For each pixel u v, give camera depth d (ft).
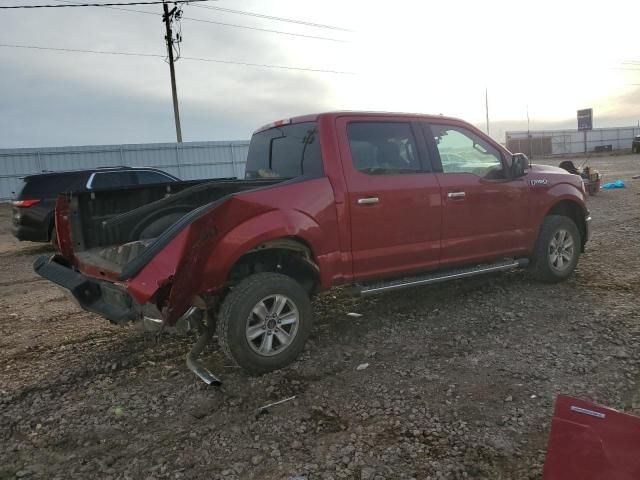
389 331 16.10
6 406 12.45
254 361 13.16
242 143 103.45
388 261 15.61
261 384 12.98
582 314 16.65
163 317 11.88
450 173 17.01
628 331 15.08
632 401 11.39
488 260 18.21
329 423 11.03
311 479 9.15
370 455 9.77
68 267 16.17
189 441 10.61
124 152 93.86
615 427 7.34
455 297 19.04
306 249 14.24
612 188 59.16
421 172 16.43
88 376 14.02
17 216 34.88
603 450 7.31
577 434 7.52
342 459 9.70
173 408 12.02
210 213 12.10
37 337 17.57
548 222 19.62
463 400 11.67
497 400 11.59
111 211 16.80
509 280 20.84
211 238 12.23
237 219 12.75
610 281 20.30
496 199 17.92
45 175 35.63
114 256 14.40
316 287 15.12
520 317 16.71
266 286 13.19
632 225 33.76
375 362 13.94
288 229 13.43
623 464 7.16
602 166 105.40
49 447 10.62
